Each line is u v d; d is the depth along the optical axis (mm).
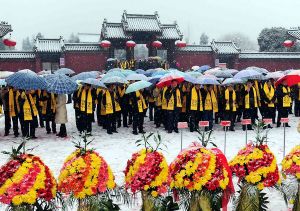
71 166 4980
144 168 5105
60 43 44312
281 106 14922
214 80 13891
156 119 15359
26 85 11789
